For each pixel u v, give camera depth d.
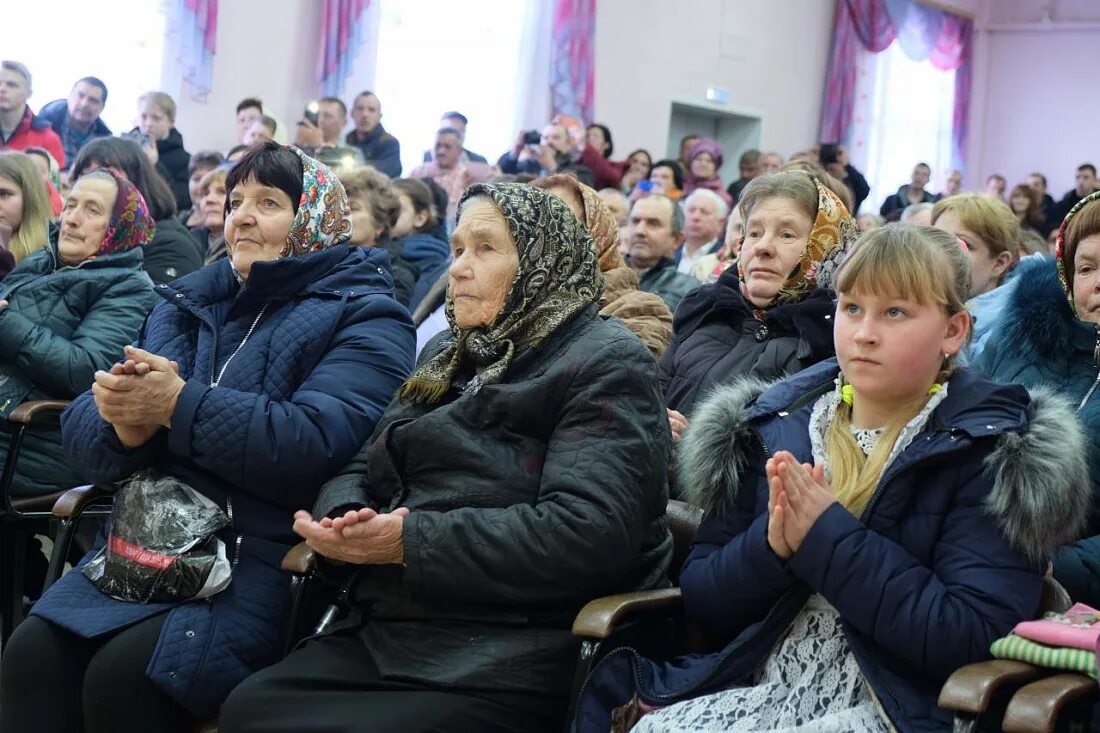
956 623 1.57
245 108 7.22
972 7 13.27
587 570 1.83
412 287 4.31
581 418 1.91
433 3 8.84
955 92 13.06
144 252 3.89
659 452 1.92
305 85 8.38
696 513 2.11
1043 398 1.70
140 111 6.73
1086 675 1.45
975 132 13.59
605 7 9.91
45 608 2.14
